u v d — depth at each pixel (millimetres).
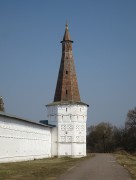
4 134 48562
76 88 82875
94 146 163750
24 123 58156
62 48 85562
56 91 82938
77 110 78750
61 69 83875
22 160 56750
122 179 27406
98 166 41562
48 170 35031
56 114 79188
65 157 73000
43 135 71312
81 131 79125
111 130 161625
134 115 131250
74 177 28500
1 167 38125
